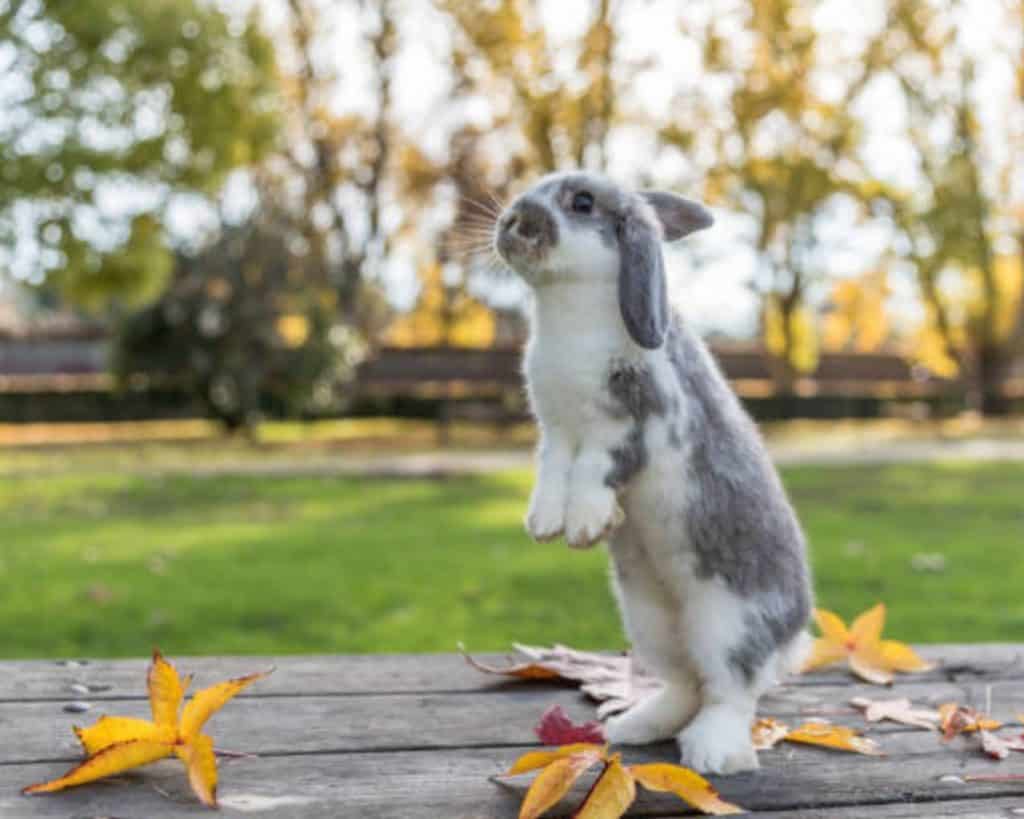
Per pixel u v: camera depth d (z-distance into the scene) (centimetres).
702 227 113
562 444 108
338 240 1148
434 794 101
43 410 1052
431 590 275
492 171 1116
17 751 107
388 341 1254
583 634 229
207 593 270
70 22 674
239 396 904
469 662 128
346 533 382
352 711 117
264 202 956
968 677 129
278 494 517
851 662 130
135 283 725
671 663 112
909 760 109
